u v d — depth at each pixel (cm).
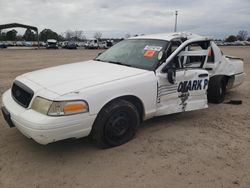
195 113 589
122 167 364
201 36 552
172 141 444
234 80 699
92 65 487
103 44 5634
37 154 394
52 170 355
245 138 463
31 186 322
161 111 464
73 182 331
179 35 519
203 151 412
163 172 354
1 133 460
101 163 374
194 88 502
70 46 5175
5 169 354
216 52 623
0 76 1081
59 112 345
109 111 391
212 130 495
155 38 516
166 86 460
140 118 455
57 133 346
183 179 340
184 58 505
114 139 415
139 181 335
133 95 415
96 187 323
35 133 341
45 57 2303
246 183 335
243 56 2494
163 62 457
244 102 688
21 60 1927
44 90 366
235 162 383
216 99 652
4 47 4869
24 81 410
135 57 493
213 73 624
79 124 361
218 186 328
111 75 416
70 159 383
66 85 373
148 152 405
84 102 362
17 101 398
